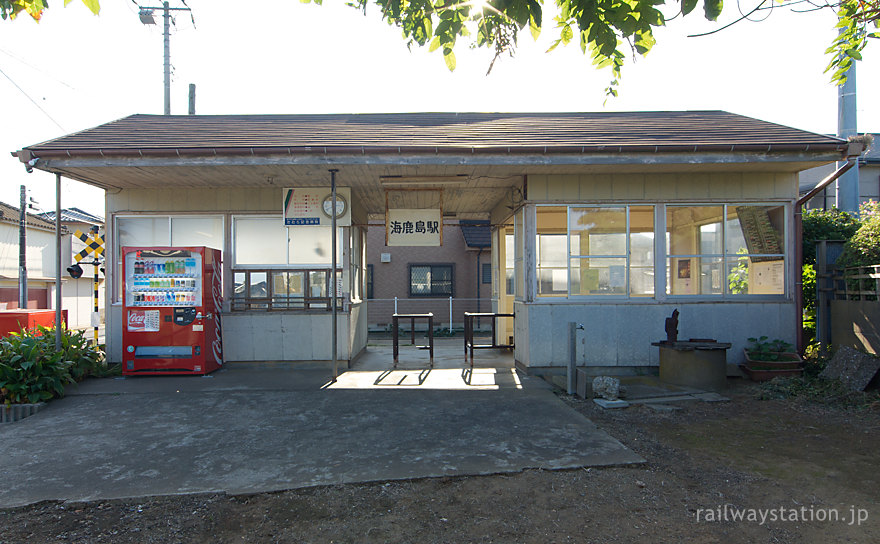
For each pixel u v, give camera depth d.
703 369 6.70
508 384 7.13
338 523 3.31
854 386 6.22
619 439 4.89
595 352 7.65
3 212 19.52
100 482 3.92
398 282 19.12
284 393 6.65
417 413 5.71
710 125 8.09
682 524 3.28
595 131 7.68
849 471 4.12
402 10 3.80
